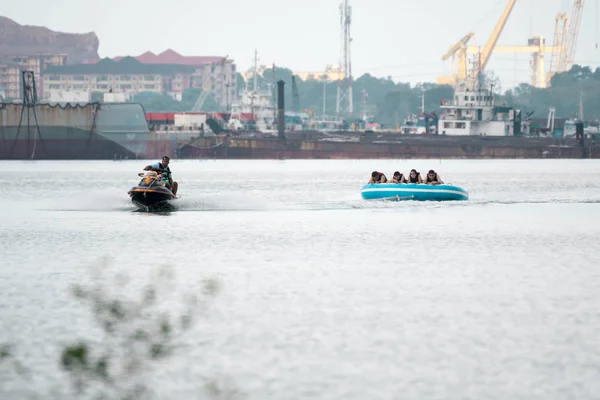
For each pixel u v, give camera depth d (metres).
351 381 53.91
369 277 90.12
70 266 97.44
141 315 68.62
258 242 120.50
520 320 69.06
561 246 117.31
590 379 53.91
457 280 88.25
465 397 51.19
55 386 52.53
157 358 57.59
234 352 59.59
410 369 56.19
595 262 101.62
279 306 74.31
